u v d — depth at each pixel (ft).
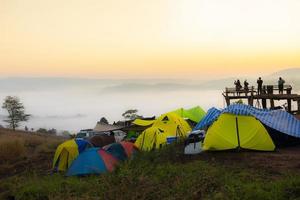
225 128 63.77
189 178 48.60
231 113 64.54
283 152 62.13
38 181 61.11
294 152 61.98
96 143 90.79
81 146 75.31
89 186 53.26
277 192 40.19
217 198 41.01
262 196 39.65
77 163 64.34
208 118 82.84
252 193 40.32
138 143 74.28
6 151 99.81
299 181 41.42
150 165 58.03
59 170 74.59
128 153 69.26
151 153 64.95
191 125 104.58
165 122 87.56
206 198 41.78
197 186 45.47
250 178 47.29
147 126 106.73
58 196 49.85
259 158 57.82
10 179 68.49
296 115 96.63
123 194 46.57
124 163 61.11
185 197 43.06
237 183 44.50
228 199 40.52
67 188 53.31
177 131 85.61
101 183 52.85
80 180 58.70
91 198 47.09
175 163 58.34
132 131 107.86
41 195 52.49
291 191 40.16
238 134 63.00
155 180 49.62
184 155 63.41
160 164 59.00
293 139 67.36
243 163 55.77
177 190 45.57
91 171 62.64
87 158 64.18
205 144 63.52
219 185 45.19
